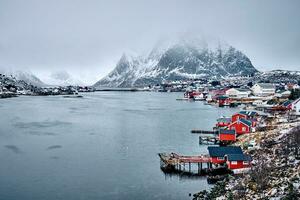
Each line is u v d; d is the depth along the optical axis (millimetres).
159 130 128500
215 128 127625
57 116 171250
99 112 192125
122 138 112500
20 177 71750
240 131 106438
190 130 128250
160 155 84500
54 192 63688
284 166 60938
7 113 181375
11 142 105000
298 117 125250
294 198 46156
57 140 108750
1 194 62719
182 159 76938
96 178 71375
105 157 87938
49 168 78188
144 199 60500
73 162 83188
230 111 195250
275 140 83625
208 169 75938
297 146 70375
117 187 66250
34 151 93812
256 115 137125
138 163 82438
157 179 70938
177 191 64125
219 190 58438
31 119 158000
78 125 140875
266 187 53281
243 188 55531
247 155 74750
